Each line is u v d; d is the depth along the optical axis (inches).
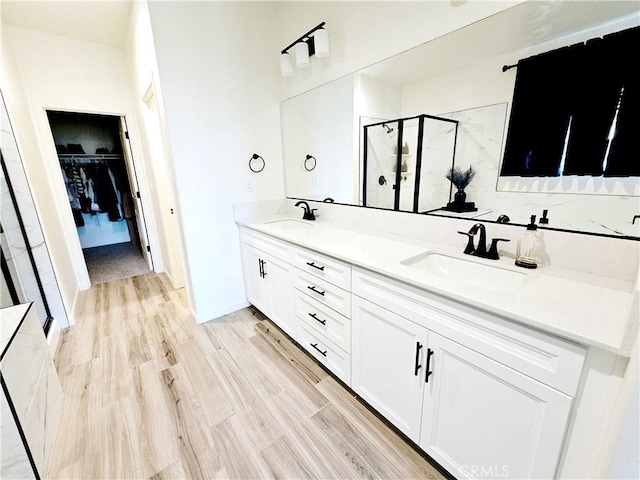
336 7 72.9
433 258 56.7
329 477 46.7
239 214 96.7
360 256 53.4
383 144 68.9
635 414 21.0
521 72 45.5
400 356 47.7
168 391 65.4
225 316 99.0
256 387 66.1
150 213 139.7
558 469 31.8
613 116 38.1
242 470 48.1
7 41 93.1
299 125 93.2
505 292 36.7
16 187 82.0
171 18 74.4
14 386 43.8
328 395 63.4
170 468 48.6
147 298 115.2
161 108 80.2
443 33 53.7
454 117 54.7
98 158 178.1
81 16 94.3
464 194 55.6
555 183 44.1
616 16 36.6
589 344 26.5
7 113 80.2
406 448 51.1
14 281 75.7
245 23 87.4
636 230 38.2
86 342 85.2
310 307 68.9
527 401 32.9
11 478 40.6
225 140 89.4
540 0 42.4
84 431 55.6
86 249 192.2
